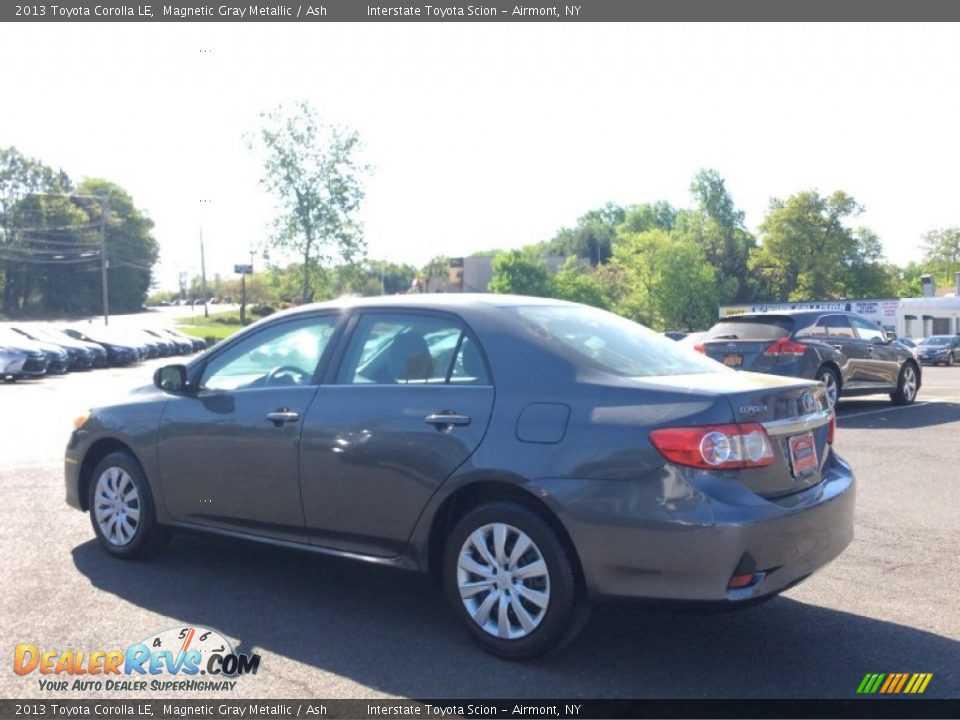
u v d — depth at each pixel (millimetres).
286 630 4797
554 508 4211
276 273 48625
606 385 4363
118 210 94062
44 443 11859
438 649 4555
